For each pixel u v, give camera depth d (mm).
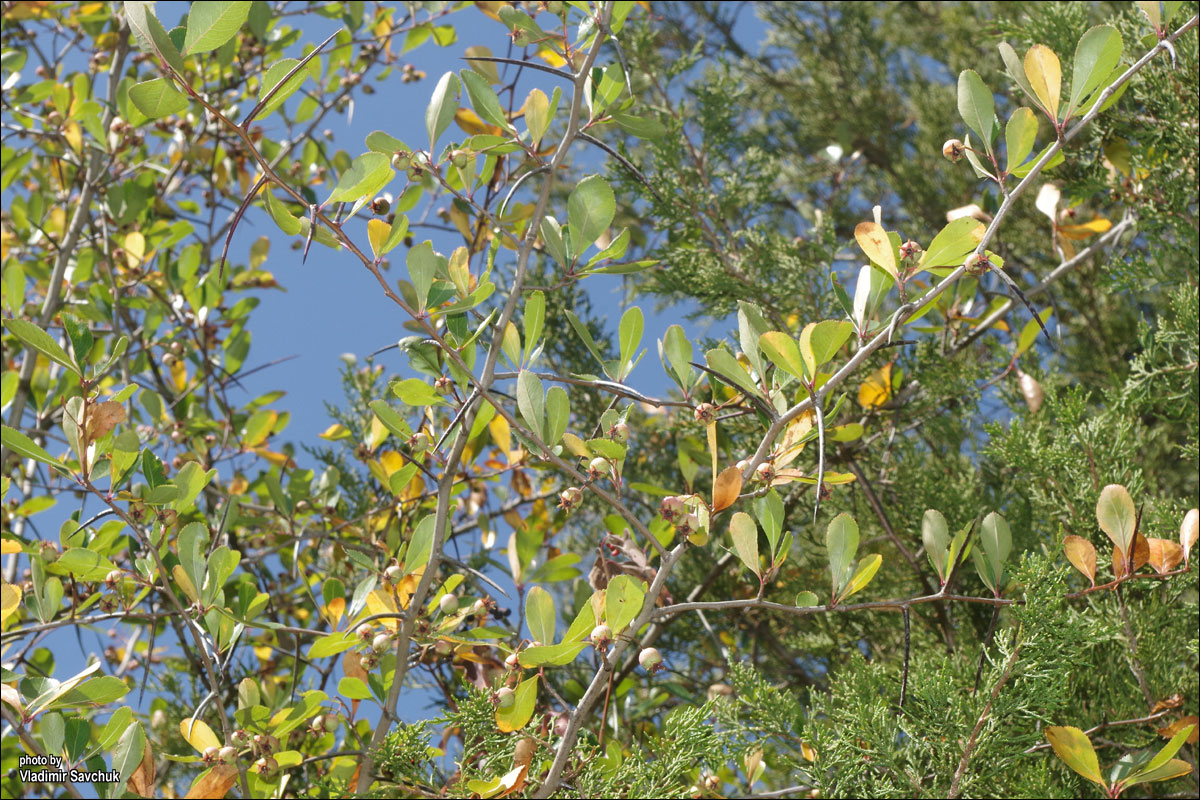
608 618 1479
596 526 3475
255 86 4074
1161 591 2166
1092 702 2045
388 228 1515
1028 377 2518
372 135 1650
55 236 3729
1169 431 3180
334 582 2201
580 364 3471
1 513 2922
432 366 1770
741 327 1683
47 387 3203
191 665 2760
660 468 3525
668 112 3166
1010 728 1687
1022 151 1466
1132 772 1593
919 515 2643
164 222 3770
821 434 1423
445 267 1810
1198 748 2088
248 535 3113
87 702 1717
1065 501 2271
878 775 1855
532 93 1713
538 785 1708
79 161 3299
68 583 2498
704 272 2854
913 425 2930
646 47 3180
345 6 3551
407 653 1742
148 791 1692
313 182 3801
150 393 3027
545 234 1684
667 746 1710
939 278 1683
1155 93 2445
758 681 1890
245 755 1833
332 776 1908
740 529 1539
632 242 3281
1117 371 3781
